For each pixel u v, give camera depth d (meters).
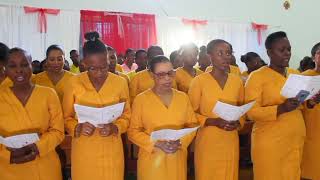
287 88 2.24
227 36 8.02
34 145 1.98
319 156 2.68
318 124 2.66
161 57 2.27
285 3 8.41
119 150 2.23
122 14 7.05
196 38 7.74
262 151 2.48
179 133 2.06
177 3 7.63
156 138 2.06
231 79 2.47
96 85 2.20
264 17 8.32
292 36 8.53
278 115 2.37
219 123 2.35
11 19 6.31
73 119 2.21
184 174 2.32
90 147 2.15
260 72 2.47
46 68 2.96
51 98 2.11
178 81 3.49
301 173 2.81
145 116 2.24
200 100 2.47
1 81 2.31
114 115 2.03
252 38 8.24
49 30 6.57
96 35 2.40
